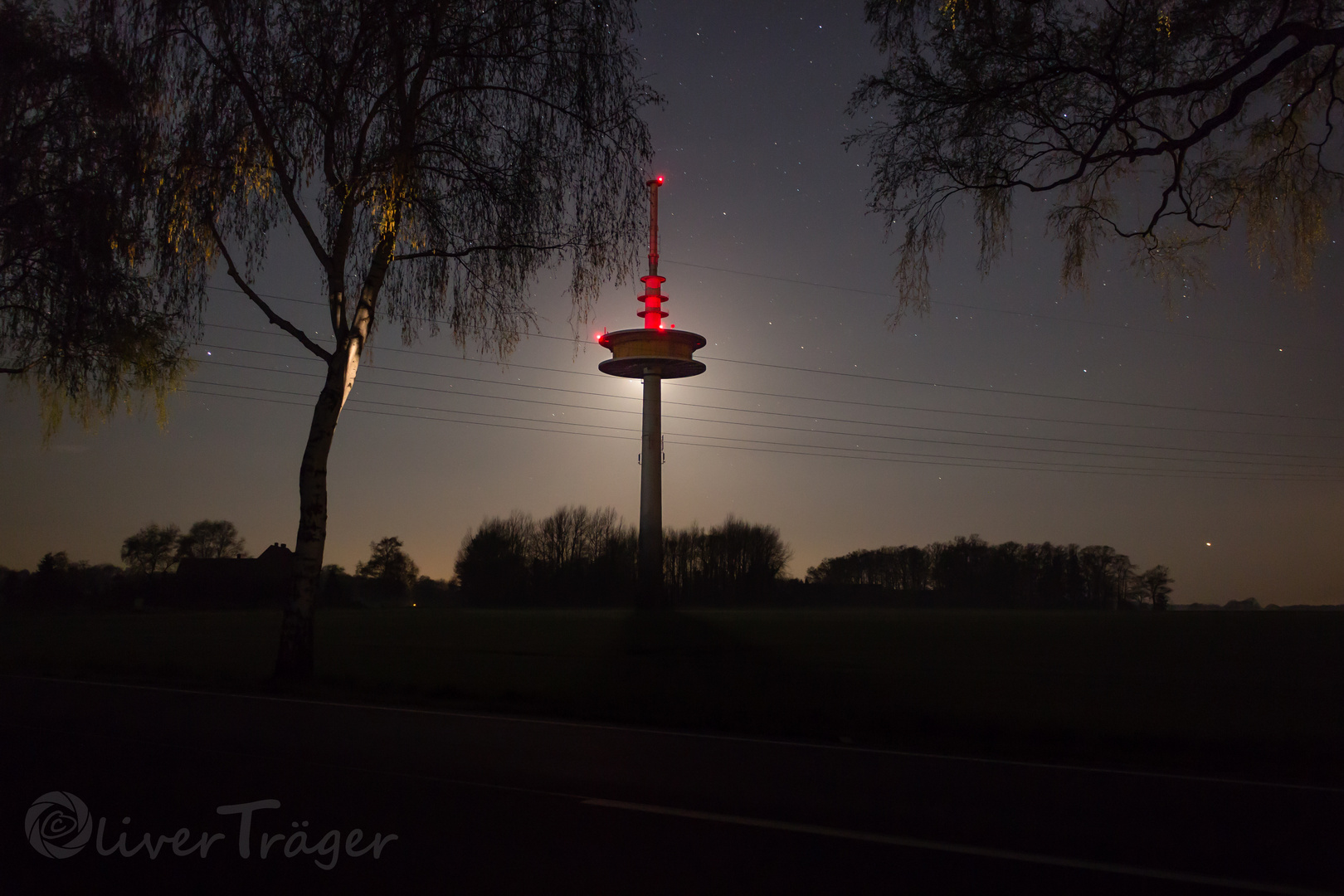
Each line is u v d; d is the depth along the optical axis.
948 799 7.38
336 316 17.50
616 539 103.88
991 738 11.05
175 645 29.33
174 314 16.81
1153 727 12.43
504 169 16.48
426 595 111.19
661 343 68.19
